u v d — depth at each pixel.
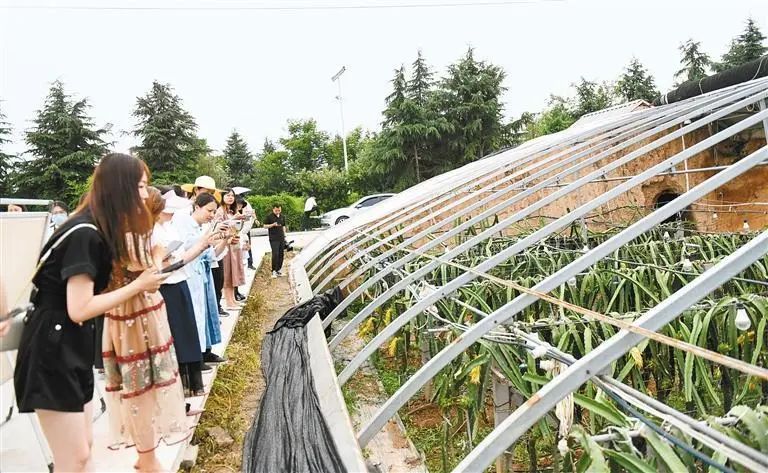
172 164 27.88
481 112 24.00
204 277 4.41
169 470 2.80
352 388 4.84
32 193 25.58
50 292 1.99
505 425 1.75
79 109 26.44
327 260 7.81
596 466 1.70
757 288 4.18
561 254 5.63
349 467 2.50
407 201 7.76
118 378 2.61
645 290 3.92
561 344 3.00
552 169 5.86
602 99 31.20
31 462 2.66
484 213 5.16
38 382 1.95
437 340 4.28
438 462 3.60
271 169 36.44
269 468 2.98
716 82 8.35
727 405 2.98
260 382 4.66
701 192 2.62
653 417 2.16
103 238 2.07
